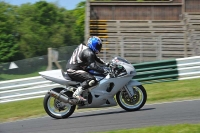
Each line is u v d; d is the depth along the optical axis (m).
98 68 30.34
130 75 30.78
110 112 32.34
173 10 95.81
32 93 46.62
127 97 31.11
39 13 118.25
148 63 48.28
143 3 95.94
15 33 109.75
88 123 28.09
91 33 91.19
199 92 39.59
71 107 30.94
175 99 37.69
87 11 93.69
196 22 91.62
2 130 28.75
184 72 48.53
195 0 95.25
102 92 30.78
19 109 40.38
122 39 73.38
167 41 82.25
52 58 50.84
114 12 96.12
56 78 30.94
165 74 48.34
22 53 106.75
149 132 21.97
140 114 29.86
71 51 51.59
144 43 71.81
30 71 50.97
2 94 46.47
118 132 22.77
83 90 30.38
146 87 45.56
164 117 28.28
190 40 82.06
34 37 110.12
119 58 31.28
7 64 50.69
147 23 91.56
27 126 29.27
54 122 29.69
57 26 117.06
